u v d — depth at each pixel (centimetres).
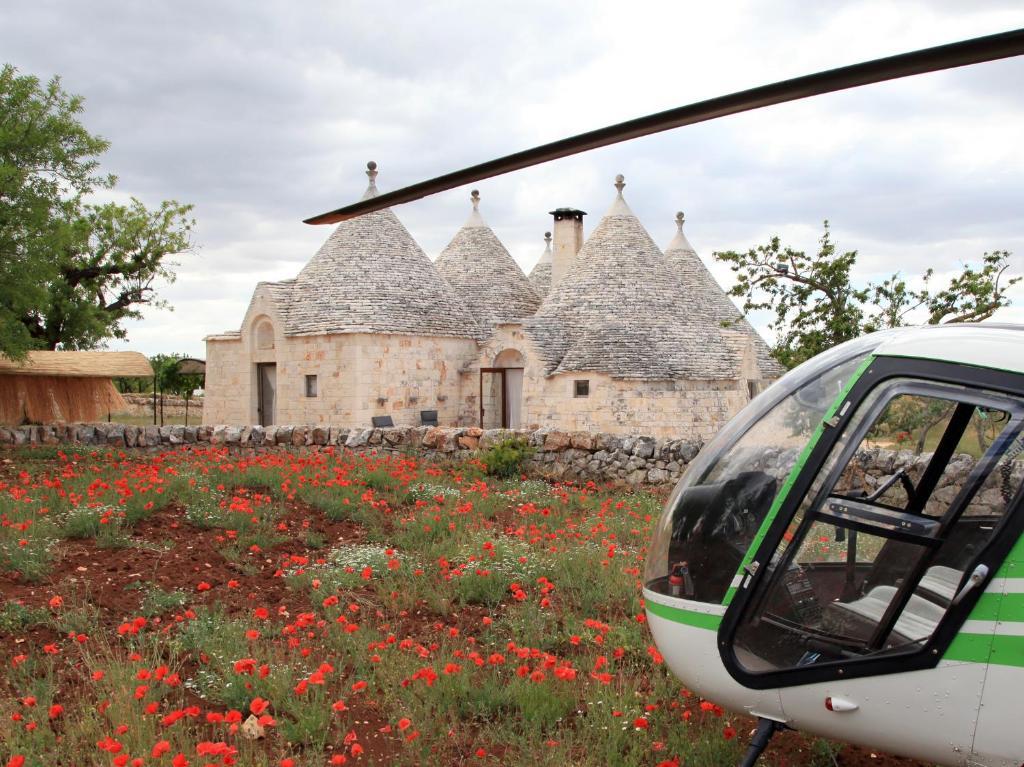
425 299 3231
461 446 1700
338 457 1583
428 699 541
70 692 545
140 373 2341
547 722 527
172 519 976
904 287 2086
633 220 3234
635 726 495
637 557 910
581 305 3036
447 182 308
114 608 693
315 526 1017
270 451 1859
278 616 704
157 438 1927
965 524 359
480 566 815
